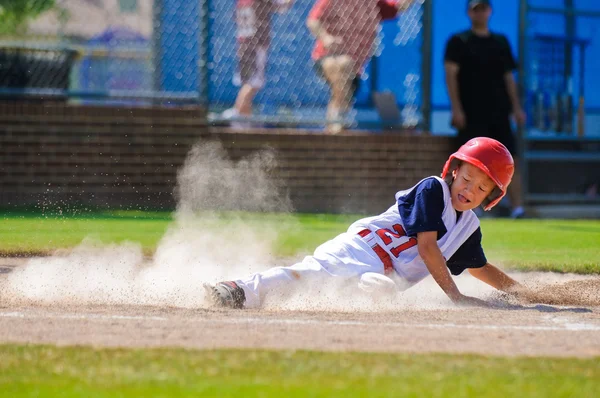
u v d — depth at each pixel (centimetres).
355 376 824
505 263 2064
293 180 3644
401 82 4097
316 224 3003
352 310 1304
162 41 3691
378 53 3900
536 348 996
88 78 3728
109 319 1140
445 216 1380
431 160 3841
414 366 870
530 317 1252
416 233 1373
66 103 3522
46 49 3541
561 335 1088
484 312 1298
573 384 810
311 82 3872
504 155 1361
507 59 3741
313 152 3669
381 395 759
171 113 3494
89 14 3759
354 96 3872
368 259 1402
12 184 3338
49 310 1230
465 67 3700
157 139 3475
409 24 4028
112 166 3431
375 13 3834
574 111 4541
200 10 3606
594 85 4612
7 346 941
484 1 3681
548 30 4447
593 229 3172
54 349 927
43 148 3362
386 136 3772
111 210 3300
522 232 3019
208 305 1365
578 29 4534
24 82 3531
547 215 4091
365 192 3741
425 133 3928
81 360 877
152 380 800
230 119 3697
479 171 1356
